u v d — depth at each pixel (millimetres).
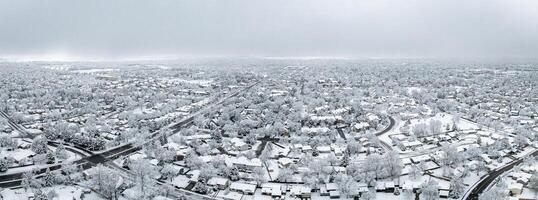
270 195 192500
